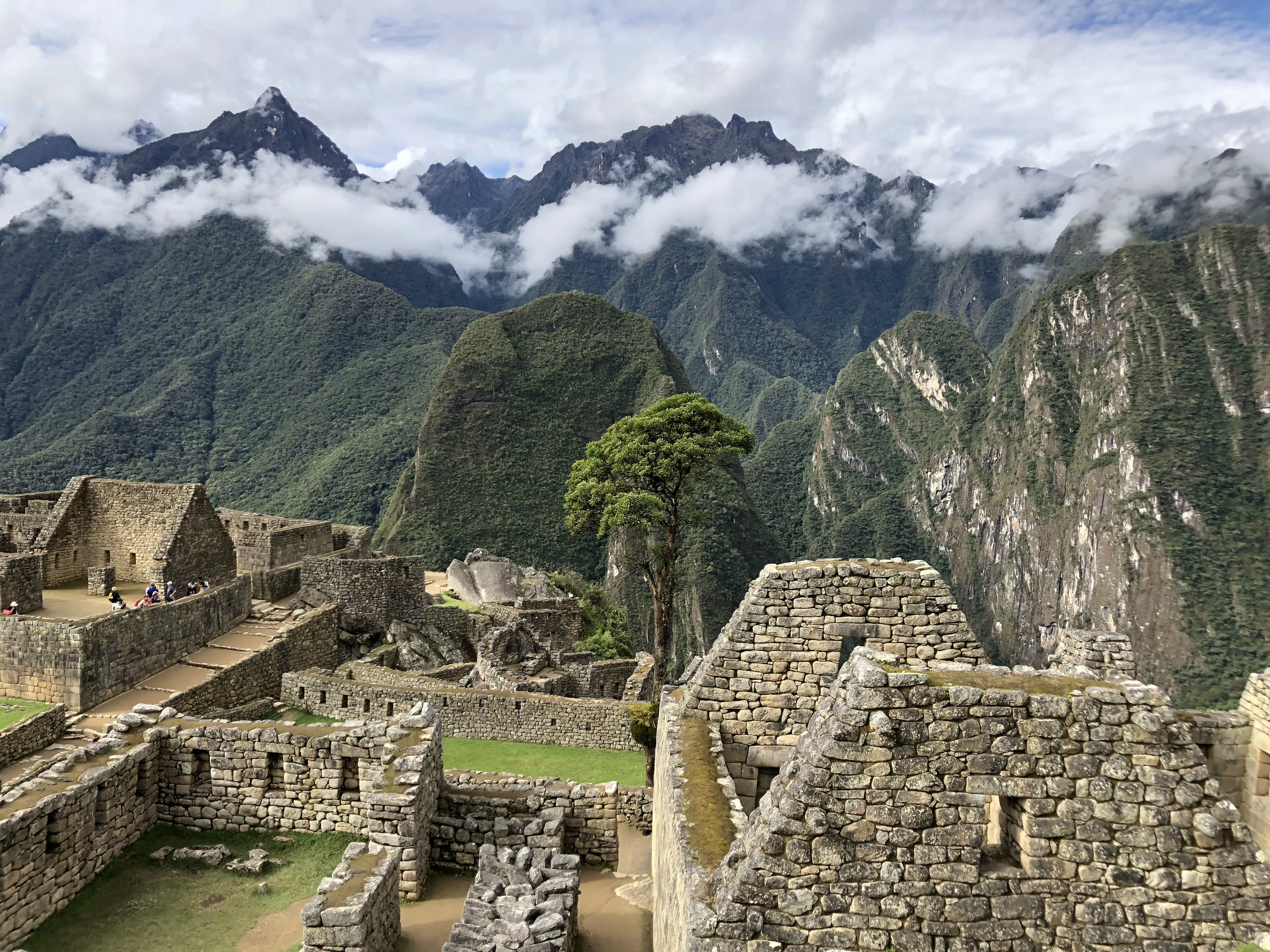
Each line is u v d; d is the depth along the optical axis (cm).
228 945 944
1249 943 538
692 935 557
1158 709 552
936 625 836
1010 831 578
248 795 1188
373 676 2536
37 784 1044
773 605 858
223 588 2577
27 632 1888
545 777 1683
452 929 867
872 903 546
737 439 2392
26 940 941
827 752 555
